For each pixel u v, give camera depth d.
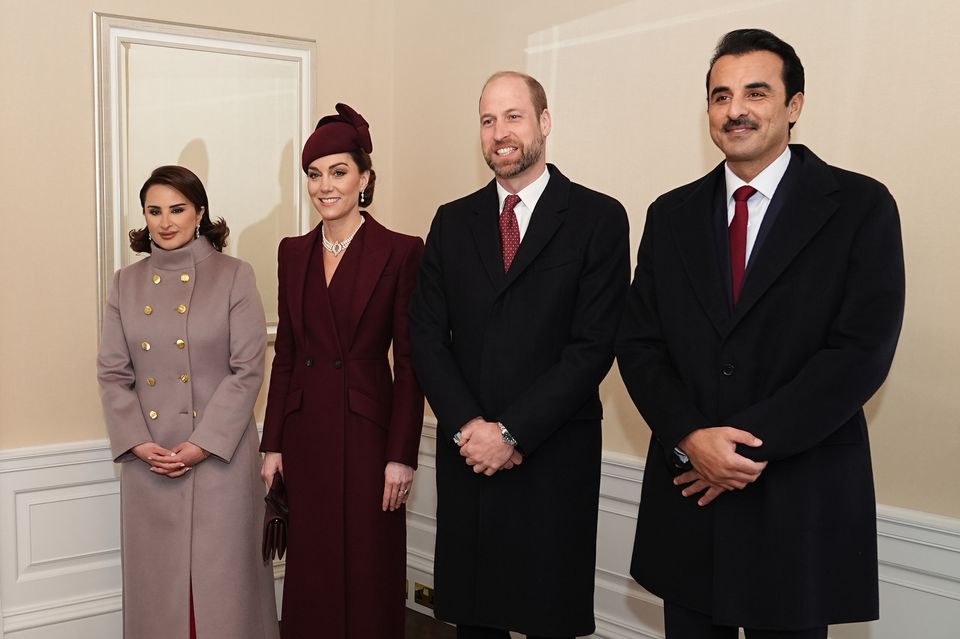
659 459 1.94
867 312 1.70
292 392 2.54
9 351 3.02
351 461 2.45
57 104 3.05
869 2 2.36
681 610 1.89
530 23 3.29
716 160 2.72
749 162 1.83
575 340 2.13
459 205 2.35
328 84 3.71
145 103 3.22
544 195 2.20
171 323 2.61
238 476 2.65
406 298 2.49
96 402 3.20
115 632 3.24
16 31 2.97
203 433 2.55
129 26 3.16
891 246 1.73
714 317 1.83
